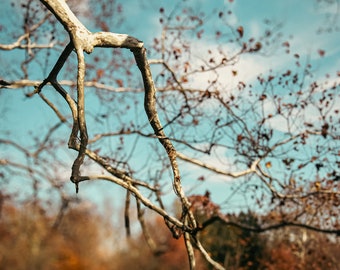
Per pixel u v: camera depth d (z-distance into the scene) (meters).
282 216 11.90
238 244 24.48
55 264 11.91
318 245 20.61
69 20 5.70
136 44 6.48
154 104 7.23
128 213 11.20
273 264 23.11
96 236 12.06
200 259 21.84
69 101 6.06
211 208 10.76
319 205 11.88
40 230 12.61
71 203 11.87
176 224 6.51
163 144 7.32
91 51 5.89
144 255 12.05
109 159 8.45
